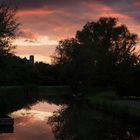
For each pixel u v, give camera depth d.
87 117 52.28
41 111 65.12
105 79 92.19
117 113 47.31
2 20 47.31
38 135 36.25
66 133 37.91
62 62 117.38
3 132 37.66
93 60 100.75
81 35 115.44
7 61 48.53
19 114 59.00
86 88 99.81
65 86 144.62
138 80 77.38
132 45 100.25
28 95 118.50
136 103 55.88
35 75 157.12
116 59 93.38
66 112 61.91
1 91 91.94
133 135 37.16
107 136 36.31
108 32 110.69
